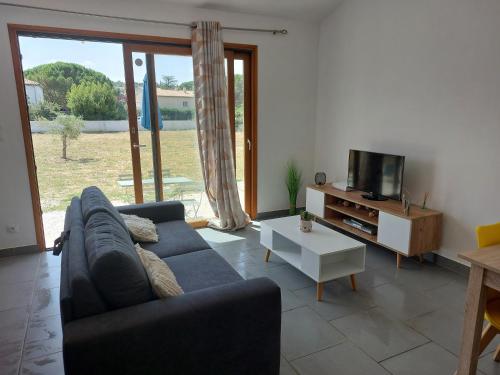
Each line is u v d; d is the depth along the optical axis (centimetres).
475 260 168
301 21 454
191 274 227
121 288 155
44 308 262
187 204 444
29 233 360
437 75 321
